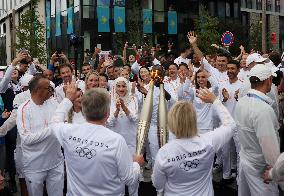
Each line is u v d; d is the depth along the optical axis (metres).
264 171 4.59
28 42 31.78
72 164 3.68
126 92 6.79
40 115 5.09
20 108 5.07
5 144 7.09
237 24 36.81
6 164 7.30
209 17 31.36
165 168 3.85
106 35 36.25
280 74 6.30
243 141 4.73
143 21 37.44
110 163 3.57
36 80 5.08
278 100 6.16
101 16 36.06
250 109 4.55
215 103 4.18
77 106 5.44
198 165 3.83
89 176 3.60
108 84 8.75
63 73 6.95
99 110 3.64
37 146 5.02
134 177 3.71
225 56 7.89
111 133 3.64
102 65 10.70
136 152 3.90
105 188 3.61
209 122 7.35
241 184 5.02
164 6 39.03
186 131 3.82
